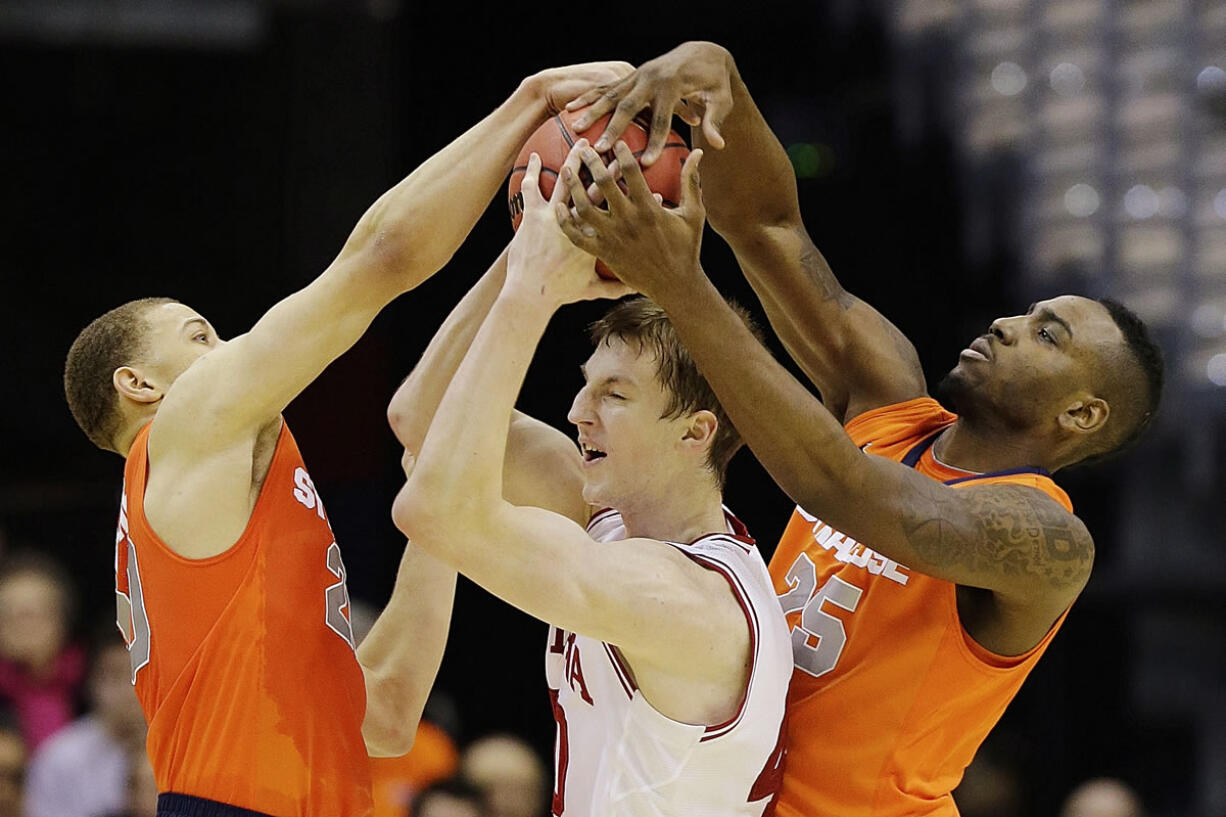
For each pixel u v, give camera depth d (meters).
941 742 9.22
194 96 26.73
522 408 25.11
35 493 25.05
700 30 27.39
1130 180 25.14
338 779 8.28
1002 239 25.58
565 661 8.55
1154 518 24.30
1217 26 25.31
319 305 8.01
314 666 8.25
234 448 8.10
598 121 7.86
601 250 7.55
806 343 10.49
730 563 8.12
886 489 8.12
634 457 8.35
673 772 7.89
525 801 17.42
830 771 9.10
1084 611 24.25
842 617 9.24
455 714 24.02
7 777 18.12
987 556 8.30
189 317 8.87
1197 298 24.33
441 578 9.67
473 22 26.84
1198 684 23.69
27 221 26.34
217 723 8.07
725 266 24.42
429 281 25.94
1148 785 23.70
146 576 8.21
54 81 26.31
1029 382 9.44
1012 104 26.03
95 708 18.83
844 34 27.22
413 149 26.94
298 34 26.64
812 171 26.86
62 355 26.42
